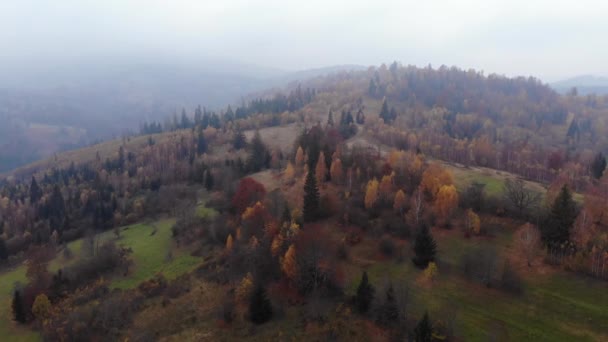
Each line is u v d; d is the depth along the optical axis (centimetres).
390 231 8262
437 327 5588
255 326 6147
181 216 10775
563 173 11656
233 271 7612
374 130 18938
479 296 6316
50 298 7656
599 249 6438
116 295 7619
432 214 8519
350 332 5722
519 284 6353
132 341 6259
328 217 8981
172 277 8050
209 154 19375
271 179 12712
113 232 11419
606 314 5641
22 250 11381
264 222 8462
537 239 7200
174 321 6638
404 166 10788
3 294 8538
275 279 7100
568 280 6406
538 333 5512
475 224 7900
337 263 7144
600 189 9050
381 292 6159
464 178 11800
